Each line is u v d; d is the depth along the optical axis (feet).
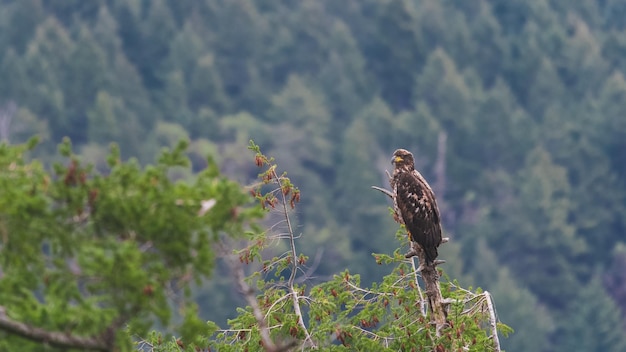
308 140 434.30
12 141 403.13
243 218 33.37
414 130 445.37
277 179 47.98
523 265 383.65
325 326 48.75
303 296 49.47
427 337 48.49
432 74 494.18
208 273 33.14
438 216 53.88
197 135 442.91
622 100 460.55
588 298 318.45
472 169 435.53
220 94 495.82
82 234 33.27
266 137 432.25
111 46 511.81
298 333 48.49
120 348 33.42
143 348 48.65
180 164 33.55
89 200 32.63
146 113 474.08
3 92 445.78
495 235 389.60
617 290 374.84
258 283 49.42
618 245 382.83
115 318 33.04
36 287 33.47
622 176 446.19
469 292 49.85
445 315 49.34
